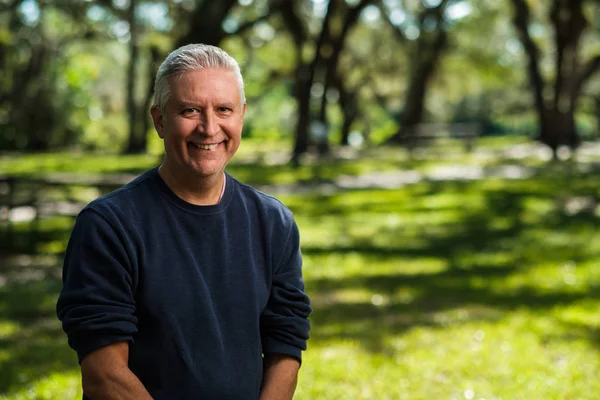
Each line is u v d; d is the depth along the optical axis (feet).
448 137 114.11
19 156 113.19
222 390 7.91
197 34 68.59
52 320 24.84
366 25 151.02
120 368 7.61
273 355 8.63
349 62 149.07
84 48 157.38
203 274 8.02
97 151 132.05
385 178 70.85
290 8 97.60
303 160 91.66
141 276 7.82
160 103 8.09
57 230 41.83
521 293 27.76
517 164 84.99
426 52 125.70
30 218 45.29
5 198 40.22
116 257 7.76
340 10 104.01
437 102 212.84
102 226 7.75
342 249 37.40
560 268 32.07
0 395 17.51
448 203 53.31
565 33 94.32
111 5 116.26
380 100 156.35
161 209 8.02
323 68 109.29
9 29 124.36
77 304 7.68
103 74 192.65
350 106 141.49
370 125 167.32
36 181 40.45
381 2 128.77
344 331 22.77
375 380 18.43
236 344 8.08
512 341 21.57
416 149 114.83
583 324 23.43
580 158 92.84
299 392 17.54
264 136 179.52
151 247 7.86
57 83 132.87
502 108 204.44
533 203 52.70
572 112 107.34
